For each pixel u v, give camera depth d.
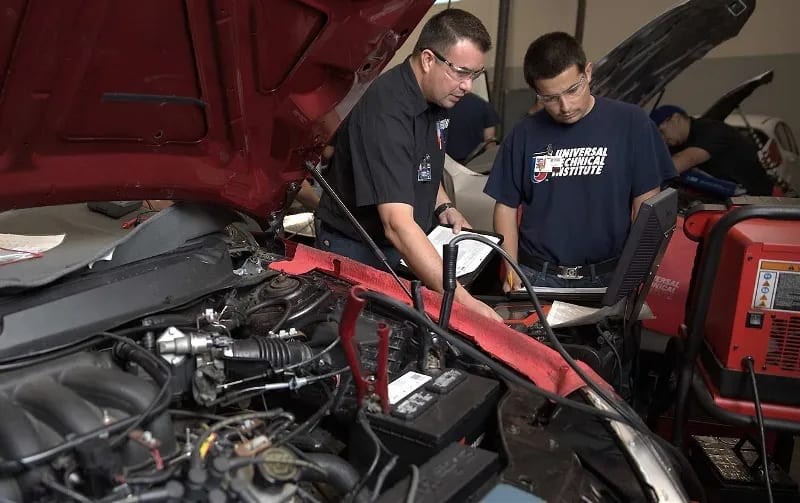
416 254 1.99
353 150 2.17
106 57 1.21
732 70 6.09
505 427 1.23
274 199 1.73
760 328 1.73
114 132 1.34
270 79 1.48
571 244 2.62
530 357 1.46
